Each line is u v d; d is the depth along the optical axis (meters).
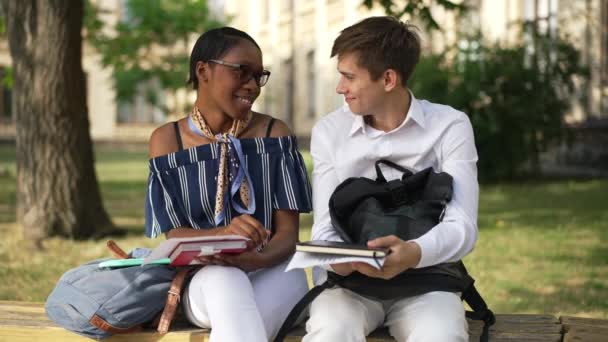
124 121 35.38
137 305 2.96
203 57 3.16
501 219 9.77
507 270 6.65
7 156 25.92
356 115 3.10
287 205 3.21
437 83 14.71
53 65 8.25
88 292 2.94
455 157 3.04
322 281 3.04
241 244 2.88
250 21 33.72
